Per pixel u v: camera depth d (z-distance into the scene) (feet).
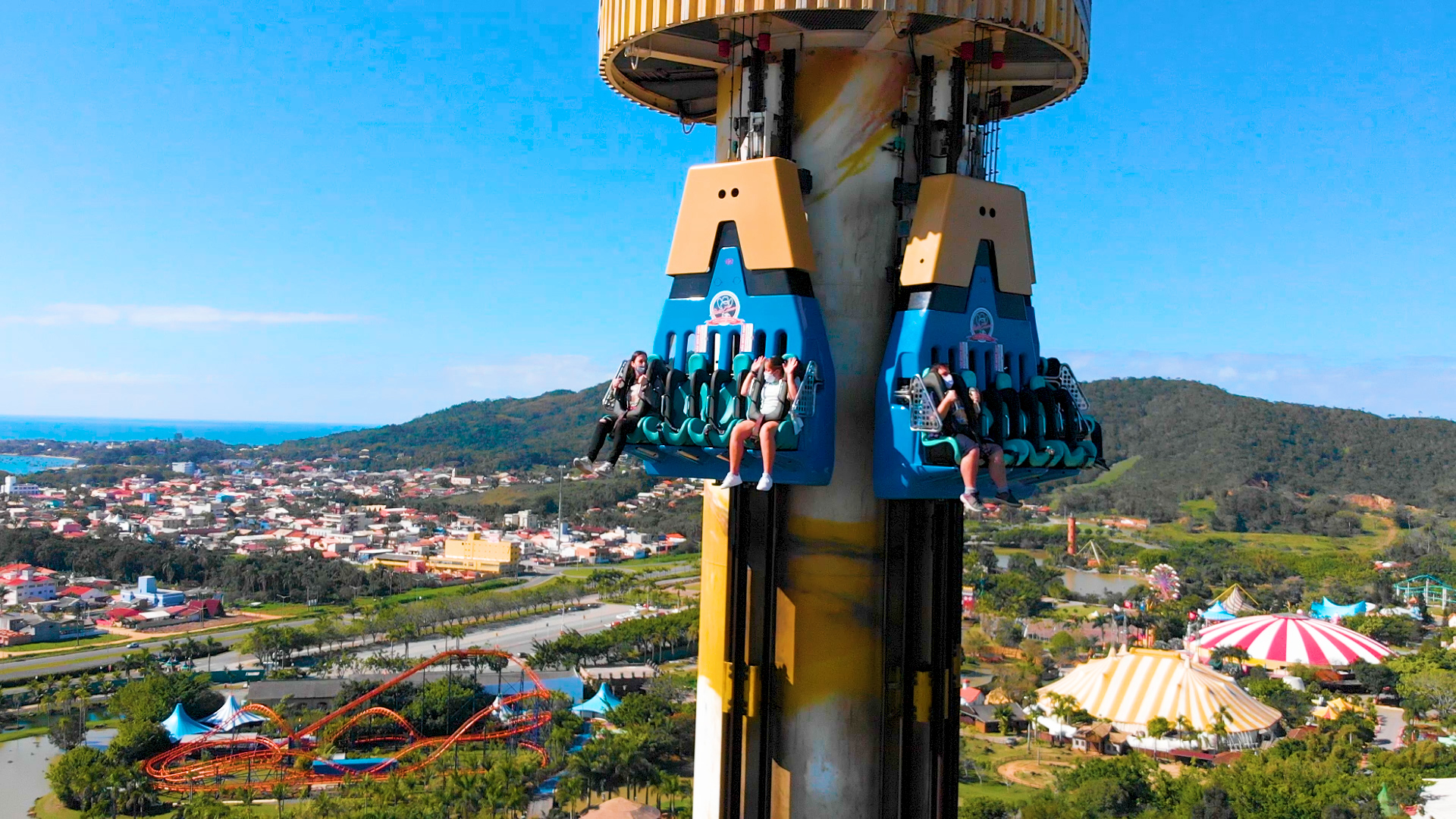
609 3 45.27
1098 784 304.30
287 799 347.36
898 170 44.42
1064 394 44.19
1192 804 289.74
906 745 43.70
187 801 345.72
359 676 540.52
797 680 44.47
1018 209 43.86
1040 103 54.24
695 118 57.47
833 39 44.11
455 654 505.25
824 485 43.39
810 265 41.91
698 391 40.83
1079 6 44.29
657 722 385.29
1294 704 433.07
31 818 336.70
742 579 44.83
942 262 41.78
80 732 423.23
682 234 42.93
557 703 437.58
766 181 41.63
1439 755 337.31
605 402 42.93
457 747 397.39
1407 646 632.79
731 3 40.22
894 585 44.04
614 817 293.23
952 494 41.52
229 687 511.81
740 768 44.83
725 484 39.22
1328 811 279.69
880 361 43.93
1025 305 44.42
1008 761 363.97
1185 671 398.62
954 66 44.83
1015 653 574.15
